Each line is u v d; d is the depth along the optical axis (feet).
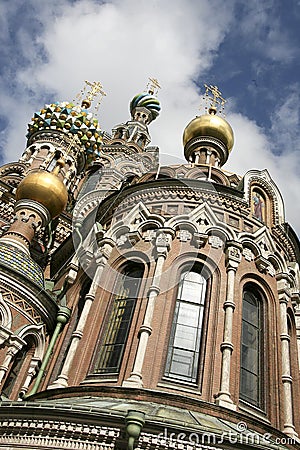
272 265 72.49
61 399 52.65
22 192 87.76
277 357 62.54
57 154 118.32
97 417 42.34
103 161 138.72
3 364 61.11
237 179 102.27
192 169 94.17
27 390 61.36
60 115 123.75
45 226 89.51
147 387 53.72
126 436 40.83
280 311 67.56
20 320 65.00
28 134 126.31
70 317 68.28
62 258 89.56
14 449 42.73
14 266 69.67
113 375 56.44
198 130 115.24
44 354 64.69
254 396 59.52
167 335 59.21
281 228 79.92
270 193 85.35
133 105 199.62
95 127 126.41
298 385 63.93
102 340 61.82
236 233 71.92
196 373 57.26
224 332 59.57
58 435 42.63
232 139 116.98
